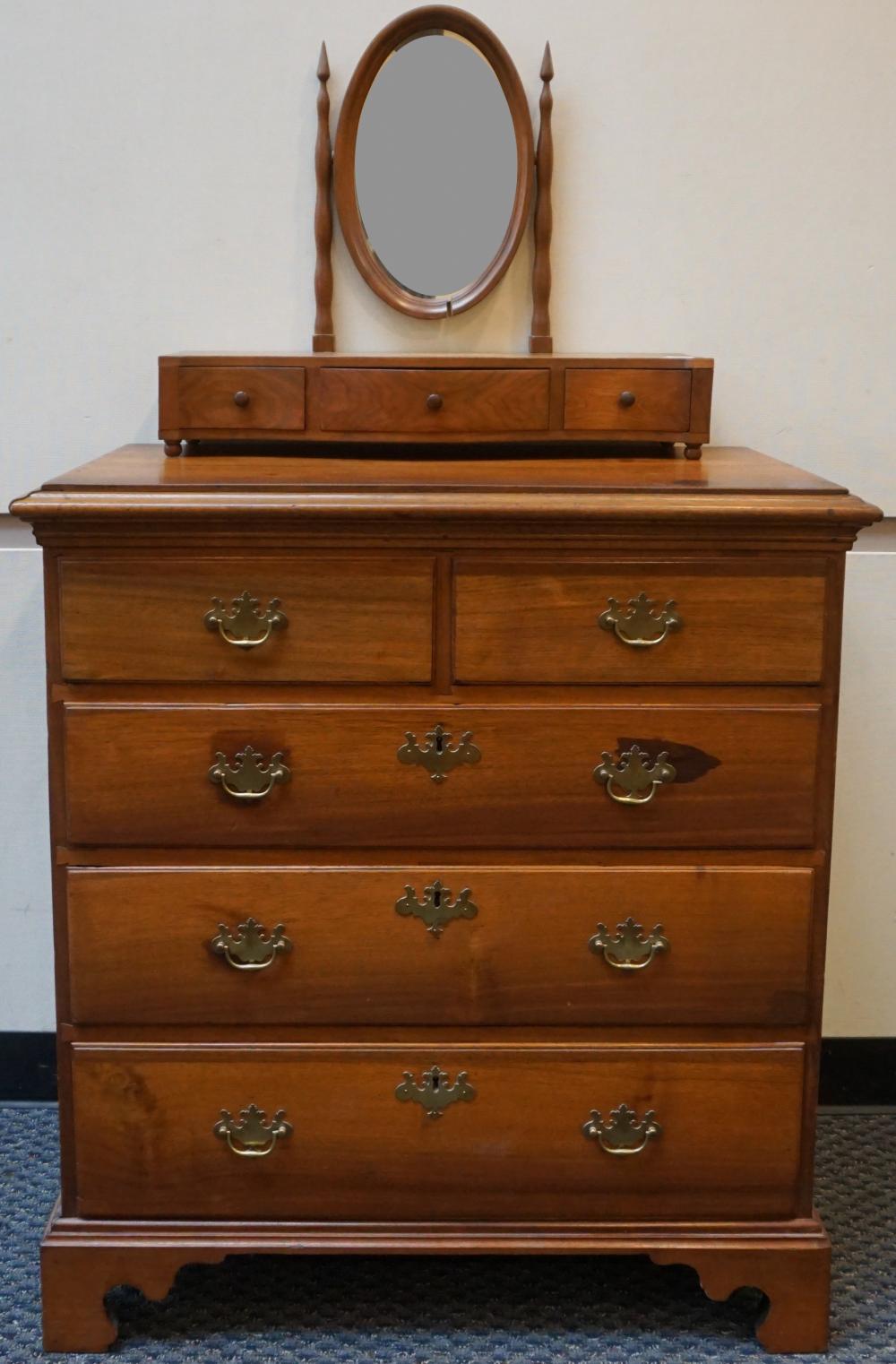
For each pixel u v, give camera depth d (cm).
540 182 207
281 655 164
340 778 166
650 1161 174
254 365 191
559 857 169
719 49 208
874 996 235
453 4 206
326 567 162
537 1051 172
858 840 230
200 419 192
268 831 167
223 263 213
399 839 167
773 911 170
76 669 164
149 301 214
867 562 222
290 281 213
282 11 205
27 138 208
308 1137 173
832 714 167
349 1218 175
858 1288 188
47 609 163
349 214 207
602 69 207
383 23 206
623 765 166
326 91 205
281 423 193
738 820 168
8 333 214
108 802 166
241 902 168
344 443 200
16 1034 234
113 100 207
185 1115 172
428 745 165
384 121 205
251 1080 172
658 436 194
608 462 190
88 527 160
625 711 165
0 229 211
